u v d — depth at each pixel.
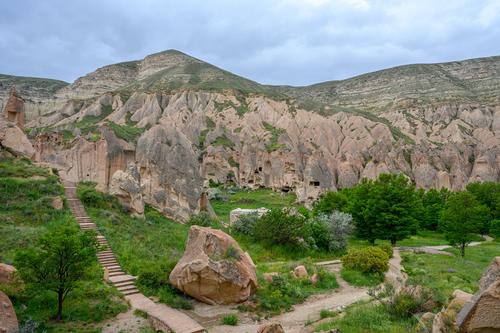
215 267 21.09
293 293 23.69
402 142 126.44
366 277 29.31
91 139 56.34
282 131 135.12
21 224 28.81
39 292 18.36
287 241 38.53
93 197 36.62
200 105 153.75
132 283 23.41
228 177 108.44
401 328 15.70
